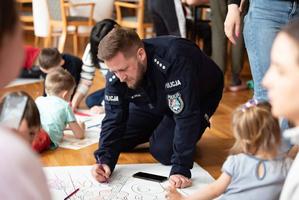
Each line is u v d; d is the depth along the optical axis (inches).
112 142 84.4
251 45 76.4
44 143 93.6
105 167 81.6
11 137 26.2
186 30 165.2
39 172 26.6
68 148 97.2
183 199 65.2
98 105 124.9
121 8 207.2
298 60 37.9
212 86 91.8
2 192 24.3
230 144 101.8
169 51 78.8
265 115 57.0
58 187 76.9
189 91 77.2
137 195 75.2
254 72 76.8
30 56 160.1
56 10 197.0
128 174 83.5
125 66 75.3
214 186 60.8
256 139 57.2
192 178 82.3
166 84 78.7
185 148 78.9
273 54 40.0
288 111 39.4
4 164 24.7
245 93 150.6
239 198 58.8
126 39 74.8
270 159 57.9
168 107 86.1
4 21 26.7
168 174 83.9
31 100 55.2
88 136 104.6
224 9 146.9
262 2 73.1
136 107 95.5
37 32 206.1
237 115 59.1
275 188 57.7
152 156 93.1
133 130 95.2
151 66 80.0
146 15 193.8
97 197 74.1
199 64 85.3
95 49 108.8
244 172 58.6
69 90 107.0
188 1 164.1
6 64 27.8
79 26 203.3
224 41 150.1
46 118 97.2
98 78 164.4
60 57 121.2
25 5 235.1
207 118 90.9
